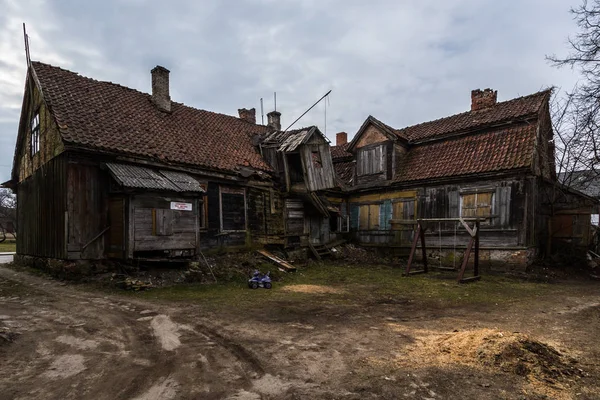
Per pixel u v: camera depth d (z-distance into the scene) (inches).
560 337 241.4
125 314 288.4
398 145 745.0
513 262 570.9
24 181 609.3
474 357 196.1
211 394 157.6
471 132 676.1
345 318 291.1
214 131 690.2
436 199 671.1
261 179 651.5
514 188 577.3
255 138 732.7
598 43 457.7
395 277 524.7
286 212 691.4
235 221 611.5
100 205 453.4
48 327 251.0
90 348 212.5
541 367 182.4
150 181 444.8
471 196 625.9
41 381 168.1
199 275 445.4
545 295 397.7
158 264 469.4
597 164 485.4
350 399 153.4
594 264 611.8
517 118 617.3
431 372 180.4
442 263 654.5
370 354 206.5
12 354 200.7
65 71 572.1
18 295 351.3
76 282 411.2
